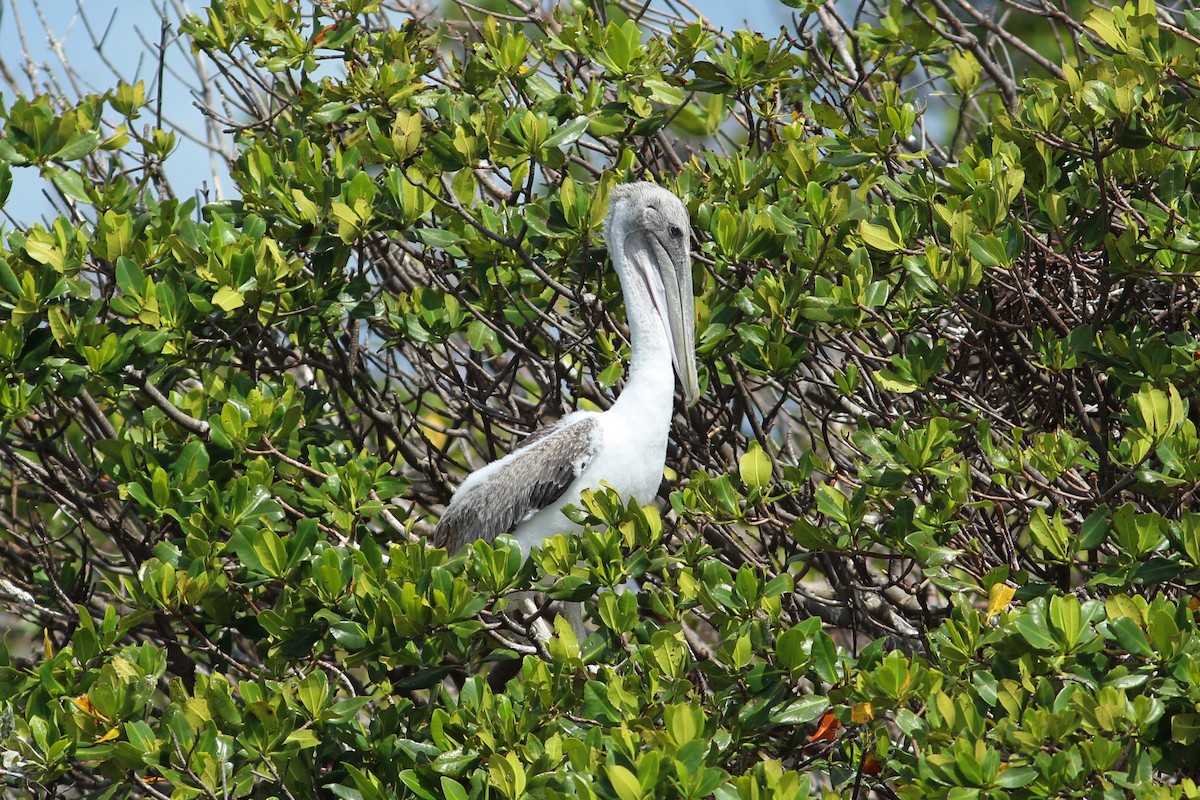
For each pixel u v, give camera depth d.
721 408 12.31
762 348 10.92
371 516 11.83
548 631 11.53
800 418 15.84
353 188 11.59
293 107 13.72
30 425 13.81
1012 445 10.88
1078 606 7.73
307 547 9.52
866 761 8.55
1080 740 7.30
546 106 12.56
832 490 9.60
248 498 10.29
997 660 8.09
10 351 10.52
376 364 14.83
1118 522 8.42
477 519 11.68
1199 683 7.34
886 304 11.34
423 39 14.28
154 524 11.84
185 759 8.16
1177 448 8.75
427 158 12.12
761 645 8.62
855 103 13.00
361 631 8.91
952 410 10.92
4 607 13.09
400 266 14.67
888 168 12.45
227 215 12.59
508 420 12.95
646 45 13.27
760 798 7.26
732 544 11.82
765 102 13.25
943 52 16.66
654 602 9.02
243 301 11.37
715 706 8.42
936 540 9.63
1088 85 10.24
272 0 13.27
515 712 8.42
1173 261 10.20
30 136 11.99
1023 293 10.26
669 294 11.77
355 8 13.30
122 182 12.60
